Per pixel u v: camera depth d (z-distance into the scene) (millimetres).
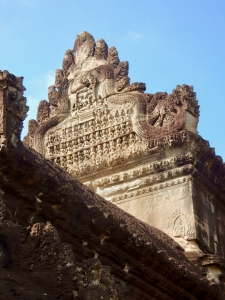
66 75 17469
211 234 14836
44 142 16906
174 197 14734
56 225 9352
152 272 11031
